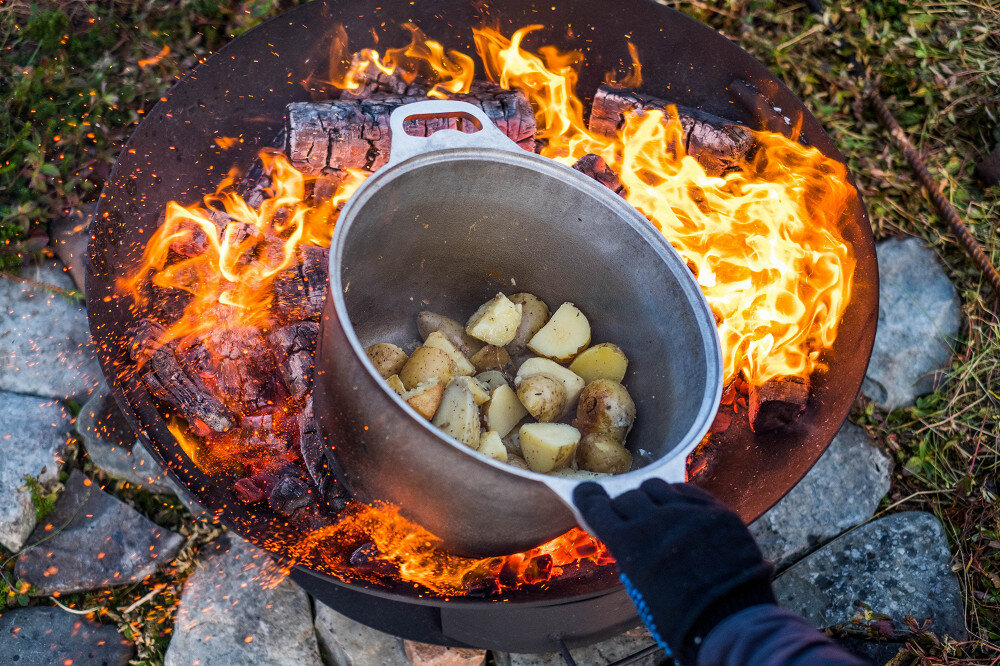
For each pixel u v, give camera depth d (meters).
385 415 0.93
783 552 1.63
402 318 1.47
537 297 1.45
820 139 1.66
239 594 1.51
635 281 1.27
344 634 1.49
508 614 1.28
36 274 1.72
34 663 1.44
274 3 1.97
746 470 1.49
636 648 1.54
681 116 1.62
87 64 1.89
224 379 1.41
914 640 1.57
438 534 1.07
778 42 2.14
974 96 2.15
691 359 1.16
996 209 2.06
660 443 1.21
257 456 1.37
